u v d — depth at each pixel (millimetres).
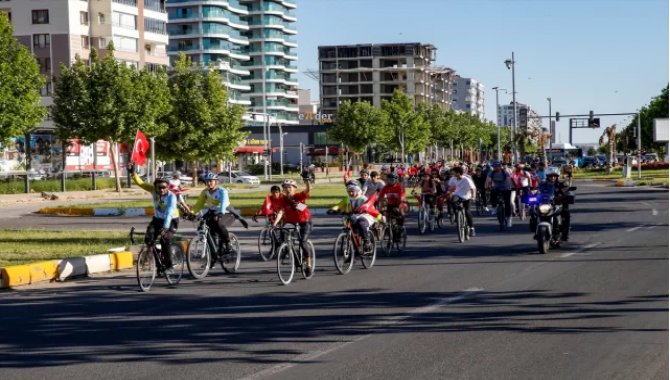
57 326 10406
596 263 15781
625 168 67938
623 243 19531
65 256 17531
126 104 56531
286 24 165750
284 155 124562
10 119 46125
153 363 8203
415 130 118438
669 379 7285
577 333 9305
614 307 10922
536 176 28969
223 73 141375
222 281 14703
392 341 9055
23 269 14766
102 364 8203
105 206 37312
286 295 12703
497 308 11016
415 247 20031
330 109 170375
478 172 32906
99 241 21406
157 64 95188
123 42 88625
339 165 107562
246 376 7598
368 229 16016
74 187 56219
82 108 56250
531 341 8922
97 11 85562
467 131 151250
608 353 8305
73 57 81750
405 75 167125
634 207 34094
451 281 13781
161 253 13992
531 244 19891
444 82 189375
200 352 8656
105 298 12875
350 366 7934
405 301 11773
